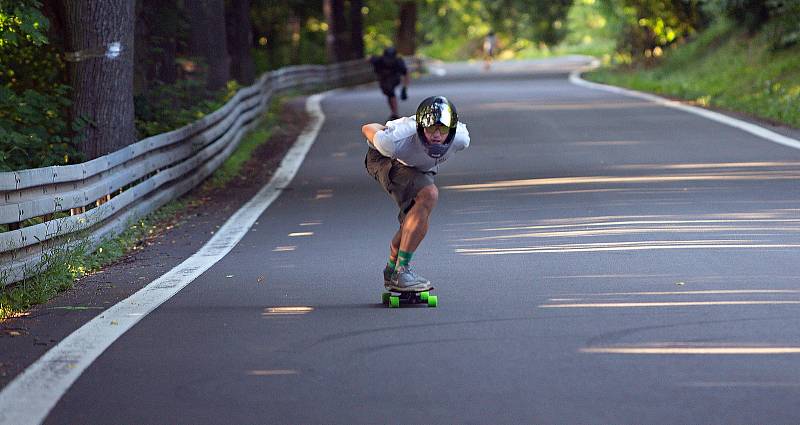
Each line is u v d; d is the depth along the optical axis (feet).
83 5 107.86
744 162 124.67
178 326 58.59
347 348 53.01
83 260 79.71
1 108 110.22
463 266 74.02
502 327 56.24
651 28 316.40
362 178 129.39
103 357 52.34
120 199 94.22
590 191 107.76
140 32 148.87
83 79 108.68
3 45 113.80
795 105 172.86
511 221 92.48
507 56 653.30
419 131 59.62
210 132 137.08
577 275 69.00
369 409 43.50
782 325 54.60
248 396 45.52
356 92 291.79
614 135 159.12
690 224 86.89
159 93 146.10
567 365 48.91
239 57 254.68
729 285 64.39
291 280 71.51
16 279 67.87
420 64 422.82
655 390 44.93
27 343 55.93
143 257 85.15
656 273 68.69
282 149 165.17
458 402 44.11
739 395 44.01
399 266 61.62
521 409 43.04
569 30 618.85
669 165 125.18
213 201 116.98
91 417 43.29
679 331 54.08
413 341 53.98
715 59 263.29
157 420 42.75
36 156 106.93
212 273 75.41
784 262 70.74
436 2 647.15
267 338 55.42
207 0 192.03
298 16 375.66
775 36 233.76
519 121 184.75
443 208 101.96
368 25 482.28
